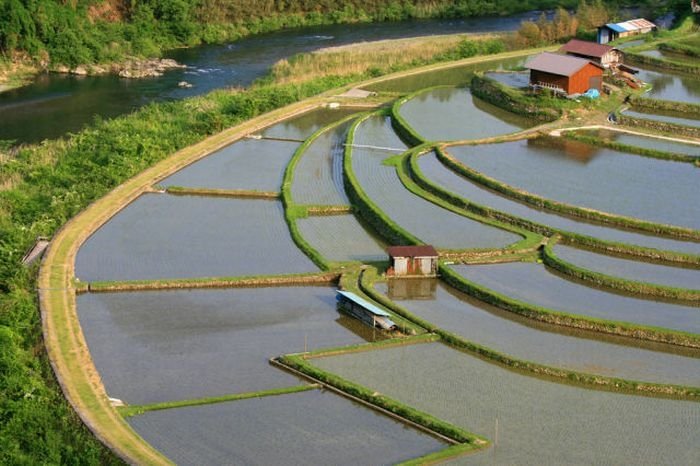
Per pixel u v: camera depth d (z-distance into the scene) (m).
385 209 88.81
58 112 122.56
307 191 95.25
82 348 65.19
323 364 63.62
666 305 72.81
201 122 112.88
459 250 80.25
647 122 113.44
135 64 145.75
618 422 57.22
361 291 74.62
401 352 65.56
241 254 81.19
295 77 137.88
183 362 64.25
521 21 184.38
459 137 109.81
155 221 87.94
